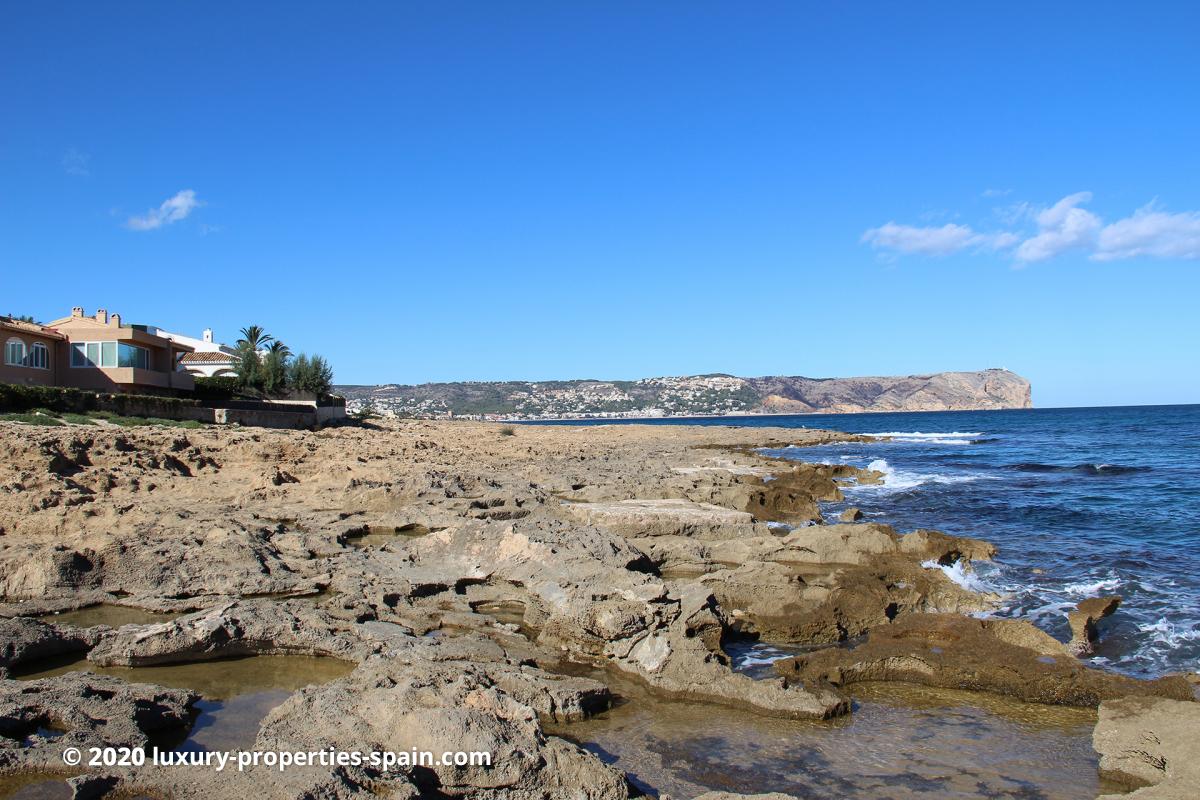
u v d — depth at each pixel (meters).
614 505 23.06
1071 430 95.25
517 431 76.75
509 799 7.56
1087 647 12.89
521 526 16.77
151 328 60.25
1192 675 11.16
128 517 18.61
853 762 8.95
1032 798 8.20
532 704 9.98
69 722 8.66
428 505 22.33
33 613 13.43
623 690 10.98
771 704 10.27
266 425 48.16
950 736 9.67
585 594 12.76
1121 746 8.91
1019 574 17.66
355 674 9.98
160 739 8.93
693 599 12.42
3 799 7.09
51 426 31.34
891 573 16.23
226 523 18.20
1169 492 31.88
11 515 18.11
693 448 58.62
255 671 11.20
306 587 14.86
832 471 39.28
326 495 23.95
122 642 11.30
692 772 8.66
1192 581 16.83
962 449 62.94
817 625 13.40
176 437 28.61
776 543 18.89
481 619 13.52
